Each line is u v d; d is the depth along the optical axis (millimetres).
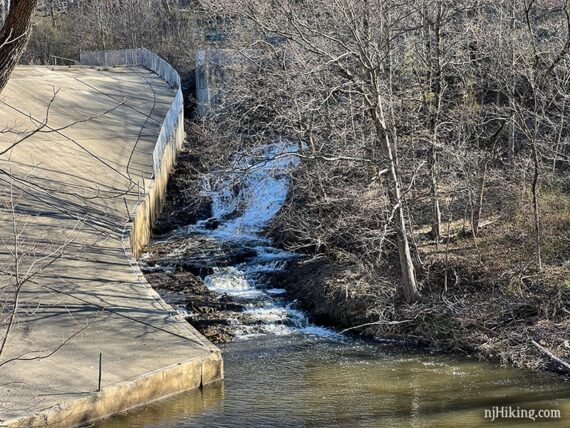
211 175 21203
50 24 60438
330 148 21375
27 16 8227
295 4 20422
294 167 22641
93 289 16578
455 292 18875
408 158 20719
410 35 22609
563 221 20750
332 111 21406
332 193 22016
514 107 18922
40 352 13438
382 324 17969
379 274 20172
